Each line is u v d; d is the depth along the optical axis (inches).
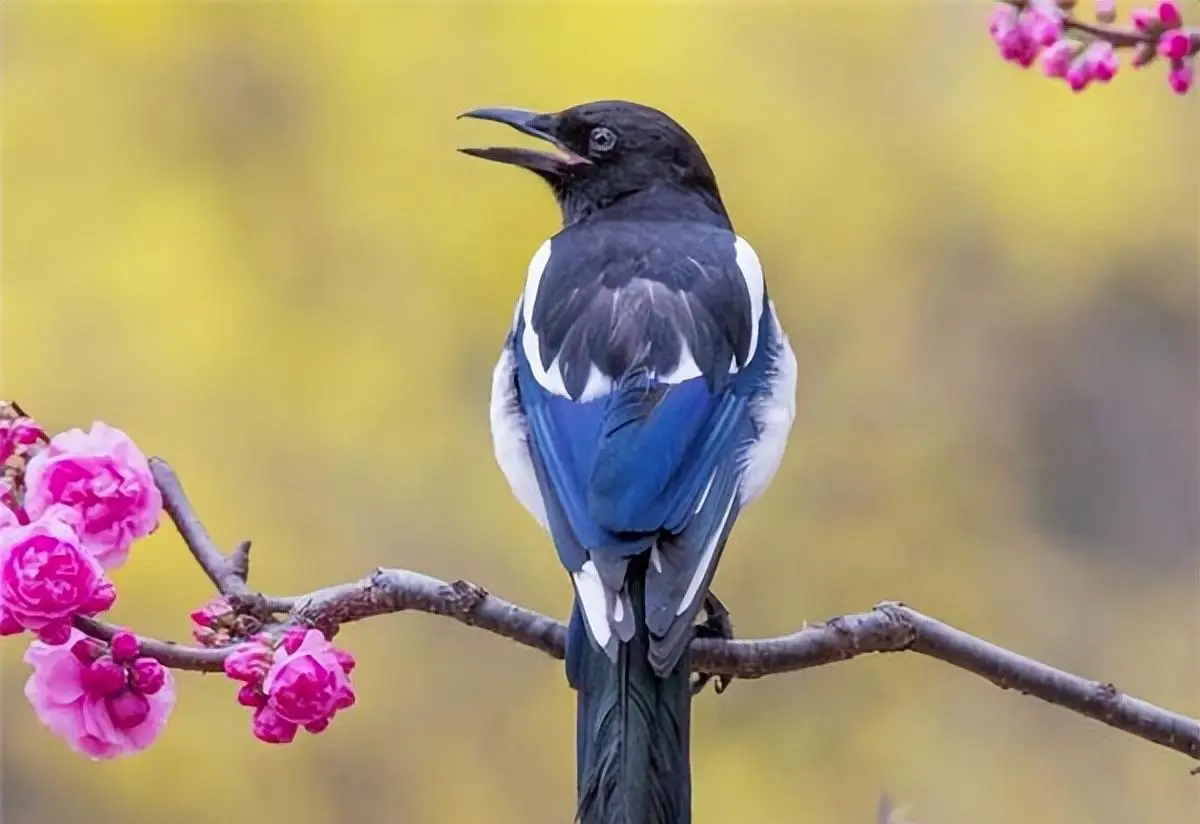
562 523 222.4
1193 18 223.6
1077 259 318.3
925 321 315.0
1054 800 298.7
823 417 309.9
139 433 300.8
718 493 223.3
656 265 226.2
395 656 295.1
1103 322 321.4
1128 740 300.0
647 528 221.9
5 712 283.9
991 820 295.4
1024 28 220.1
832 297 313.9
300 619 221.8
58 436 220.4
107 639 219.5
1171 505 316.8
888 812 221.8
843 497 308.3
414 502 298.7
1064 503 317.1
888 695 298.7
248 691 219.1
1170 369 320.2
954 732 297.9
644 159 230.8
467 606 222.7
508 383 225.9
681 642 220.5
